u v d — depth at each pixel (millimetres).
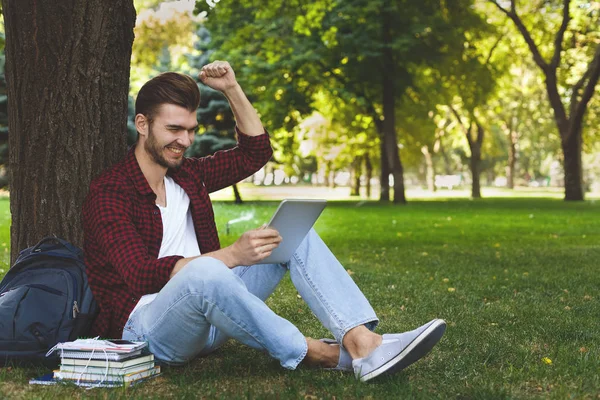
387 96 27734
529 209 24812
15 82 4250
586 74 30125
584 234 13773
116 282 3238
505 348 4043
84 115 4191
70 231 4184
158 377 3227
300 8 19859
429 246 11406
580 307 5625
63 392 2953
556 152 54406
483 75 27922
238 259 2980
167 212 3338
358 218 19422
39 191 4188
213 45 26250
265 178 86375
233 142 25000
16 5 4188
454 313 5352
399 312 5410
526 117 44562
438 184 84688
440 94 29344
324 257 3275
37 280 3281
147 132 3193
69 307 3209
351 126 32688
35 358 3223
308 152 45031
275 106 26359
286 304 5680
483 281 7223
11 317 3193
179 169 3443
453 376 3375
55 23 4145
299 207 2979
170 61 27453
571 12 30422
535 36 32562
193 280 2938
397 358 3090
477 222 17750
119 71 4320
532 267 8453
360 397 2949
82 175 4195
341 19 24391
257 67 25094
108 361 3023
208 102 25297
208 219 3504
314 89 27625
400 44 24391
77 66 4164
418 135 35375
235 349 3926
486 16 30438
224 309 2971
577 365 3646
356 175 45281
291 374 3268
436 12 25500
